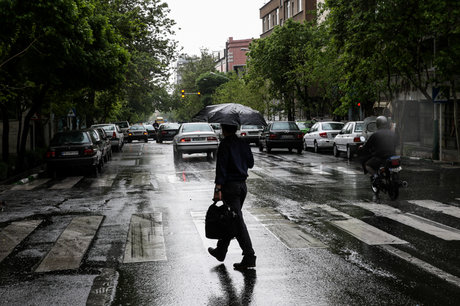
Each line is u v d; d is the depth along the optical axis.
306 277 5.22
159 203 10.22
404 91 23.52
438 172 14.89
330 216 8.51
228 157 5.54
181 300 4.62
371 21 16.75
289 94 38.75
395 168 9.91
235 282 5.10
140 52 32.28
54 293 4.86
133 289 4.95
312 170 16.41
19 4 11.59
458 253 6.07
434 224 7.74
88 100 31.98
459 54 16.19
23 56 14.54
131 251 6.41
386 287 4.87
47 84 17.27
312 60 31.12
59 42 13.62
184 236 7.23
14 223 8.38
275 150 28.70
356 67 20.16
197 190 12.13
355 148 19.91
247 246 5.54
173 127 42.91
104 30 17.19
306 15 49.06
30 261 6.05
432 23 15.91
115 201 10.59
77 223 8.27
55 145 15.81
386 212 8.77
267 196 10.85
